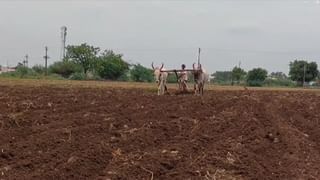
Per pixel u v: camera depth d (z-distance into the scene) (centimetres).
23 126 1571
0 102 2109
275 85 8662
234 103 2222
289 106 2441
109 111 1944
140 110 1995
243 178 1098
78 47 7850
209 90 3997
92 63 7819
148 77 7256
